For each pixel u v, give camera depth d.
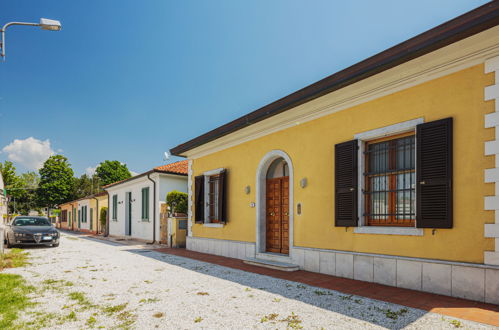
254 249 8.78
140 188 16.64
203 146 11.12
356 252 6.16
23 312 4.33
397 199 5.75
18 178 50.34
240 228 9.42
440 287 4.87
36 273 7.12
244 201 9.35
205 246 10.85
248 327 3.76
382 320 3.89
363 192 6.18
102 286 5.87
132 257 9.79
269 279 6.40
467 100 4.78
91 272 7.25
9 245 12.50
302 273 6.89
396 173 5.80
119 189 19.61
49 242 12.53
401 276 5.38
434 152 5.05
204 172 11.27
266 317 4.11
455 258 4.75
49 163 45.19
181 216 13.04
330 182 6.80
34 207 58.78
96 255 10.30
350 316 4.07
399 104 5.64
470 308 4.18
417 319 3.87
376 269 5.77
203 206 11.06
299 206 7.48
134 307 4.57
